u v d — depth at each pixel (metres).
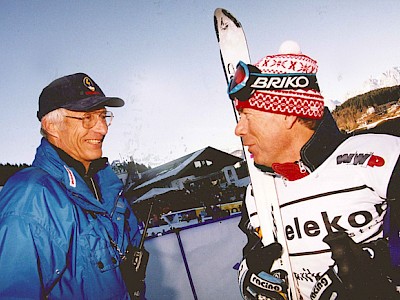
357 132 1.09
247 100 1.04
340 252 0.94
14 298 0.89
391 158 0.95
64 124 1.16
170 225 6.68
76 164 1.21
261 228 1.19
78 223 1.05
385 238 0.98
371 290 0.92
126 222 1.41
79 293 1.03
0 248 0.90
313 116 1.02
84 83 1.23
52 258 0.98
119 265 1.17
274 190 1.15
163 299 3.46
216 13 1.49
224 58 1.45
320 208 1.02
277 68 1.03
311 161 1.03
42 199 0.99
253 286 1.08
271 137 1.03
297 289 1.10
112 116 1.30
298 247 1.08
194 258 3.65
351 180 0.99
